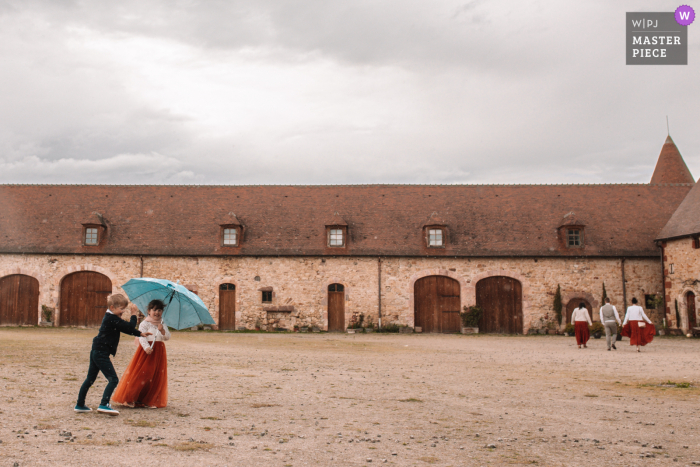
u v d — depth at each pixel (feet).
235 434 18.35
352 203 92.38
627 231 86.38
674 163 106.73
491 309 84.33
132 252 85.10
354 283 84.79
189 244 86.33
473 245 85.20
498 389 29.35
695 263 74.28
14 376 29.45
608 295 83.25
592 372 37.11
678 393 28.50
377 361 43.09
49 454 15.14
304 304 84.79
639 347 54.19
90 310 84.89
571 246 84.79
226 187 96.32
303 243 86.28
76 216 90.07
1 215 89.97
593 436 19.08
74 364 35.83
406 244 85.76
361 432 19.16
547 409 23.91
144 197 94.07
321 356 46.42
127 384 22.11
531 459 15.99
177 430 18.60
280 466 14.83
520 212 89.86
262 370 35.63
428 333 83.41
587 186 95.20
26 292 85.61
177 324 24.07
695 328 73.26
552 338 75.05
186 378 31.14
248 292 85.25
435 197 93.40
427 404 24.73
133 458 15.02
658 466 15.48
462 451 16.83
